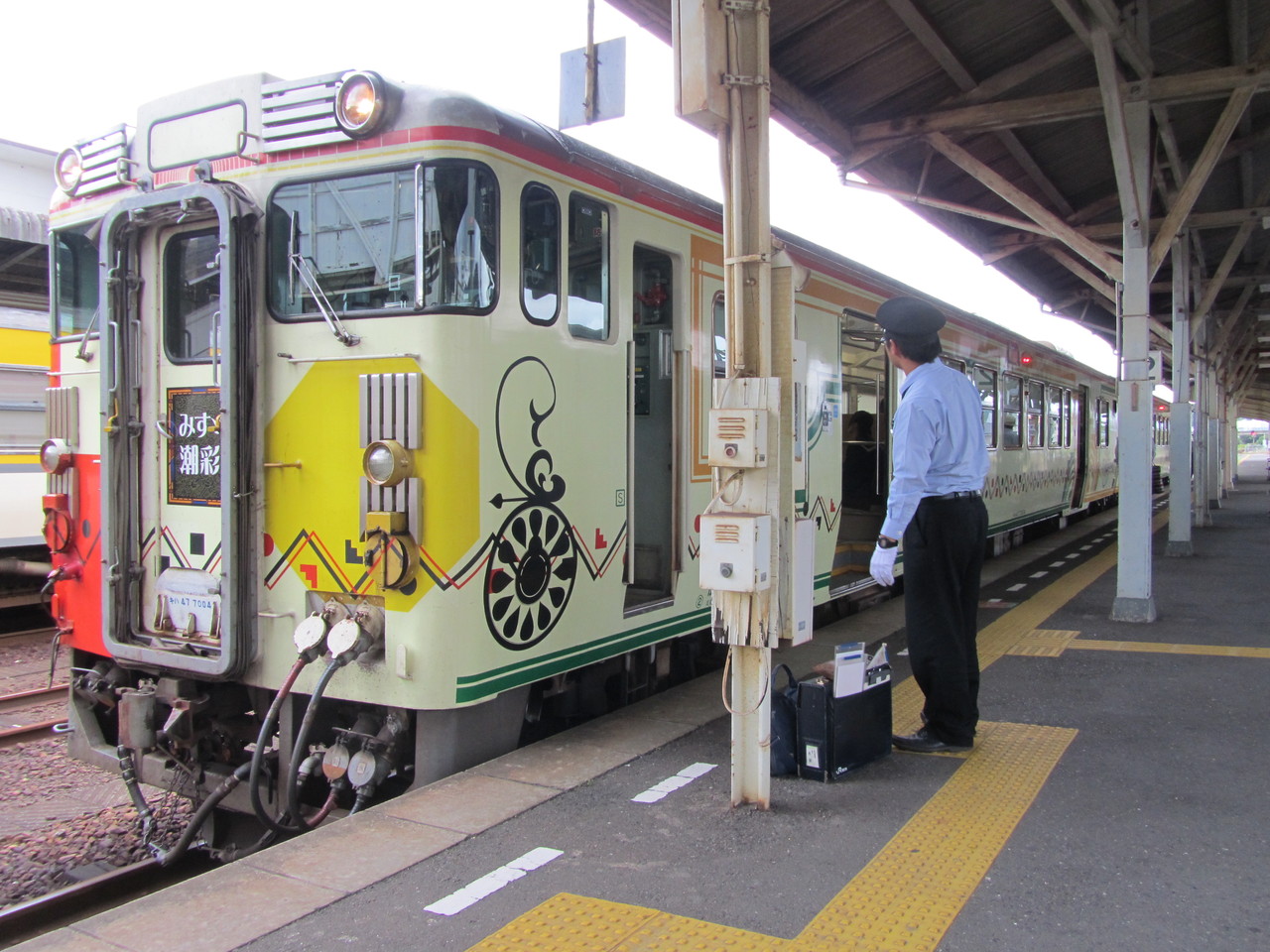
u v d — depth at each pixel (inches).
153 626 184.5
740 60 141.6
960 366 402.6
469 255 159.6
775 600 143.7
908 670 240.7
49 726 259.6
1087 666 239.9
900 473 157.5
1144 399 304.0
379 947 107.5
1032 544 548.7
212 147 178.5
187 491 181.3
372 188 163.5
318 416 166.6
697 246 223.6
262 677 171.8
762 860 129.0
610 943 107.5
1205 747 175.9
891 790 154.9
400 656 157.8
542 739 199.0
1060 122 403.5
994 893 118.3
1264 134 458.6
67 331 204.7
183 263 184.5
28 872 179.9
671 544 220.5
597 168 189.3
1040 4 314.0
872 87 356.5
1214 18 355.9
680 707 208.8
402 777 176.7
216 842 186.1
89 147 196.9
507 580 166.6
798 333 268.5
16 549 386.6
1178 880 121.7
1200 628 290.7
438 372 157.3
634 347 203.9
